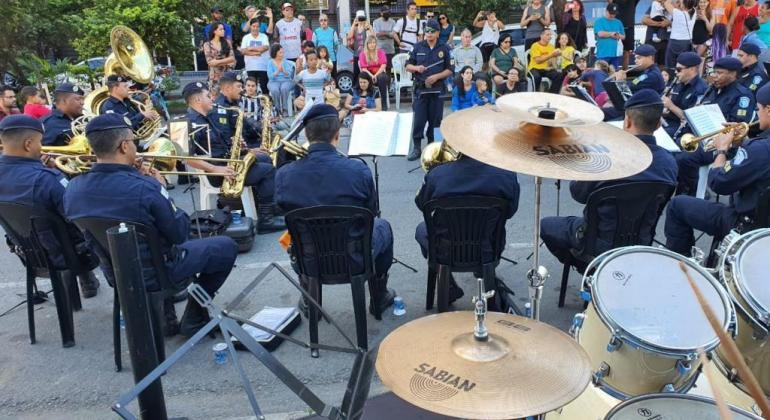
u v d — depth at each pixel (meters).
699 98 5.37
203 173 4.65
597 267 2.19
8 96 6.95
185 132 4.80
